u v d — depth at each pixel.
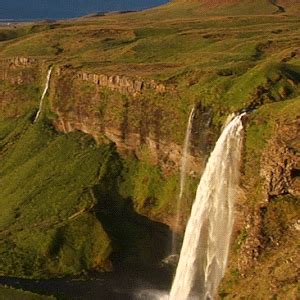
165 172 104.19
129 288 87.06
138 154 111.12
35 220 106.81
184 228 96.81
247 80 97.31
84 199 107.19
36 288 87.19
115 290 86.62
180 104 103.00
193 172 97.81
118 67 129.25
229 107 94.44
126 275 90.69
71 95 128.50
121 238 98.25
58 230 99.44
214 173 83.44
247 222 67.94
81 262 94.12
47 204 110.19
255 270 59.12
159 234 99.38
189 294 79.88
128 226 101.00
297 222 59.44
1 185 124.94
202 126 96.88
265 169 68.31
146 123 108.25
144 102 109.44
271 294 52.91
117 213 104.31
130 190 107.94
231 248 73.06
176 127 102.31
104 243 95.69
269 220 62.09
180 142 100.88
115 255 94.69
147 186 105.38
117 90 115.81
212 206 82.38
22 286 87.88
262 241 60.78
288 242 58.72
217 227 80.19
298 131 67.81
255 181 73.06
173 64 130.50
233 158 80.25
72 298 84.44
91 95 122.31
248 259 61.03
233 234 74.94
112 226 100.38
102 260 93.50
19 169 127.25
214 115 95.94
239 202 75.94
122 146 114.44
